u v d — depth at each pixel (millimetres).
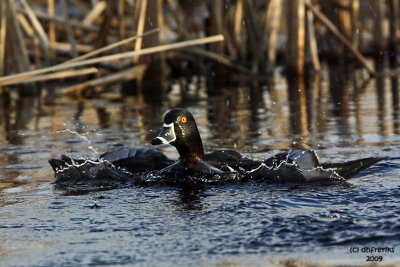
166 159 9164
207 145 11148
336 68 22859
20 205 7422
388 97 16156
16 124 14133
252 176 8227
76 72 15250
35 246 5930
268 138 11633
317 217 6434
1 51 16922
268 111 15000
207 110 15477
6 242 6078
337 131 12055
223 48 21656
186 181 8297
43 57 20328
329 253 5508
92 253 5684
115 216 6805
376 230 5996
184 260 5441
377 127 12203
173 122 8828
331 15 22938
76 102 17625
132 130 12930
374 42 23812
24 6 19328
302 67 20422
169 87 20312
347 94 17078
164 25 22344
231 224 6340
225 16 21828
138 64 19609
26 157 10516
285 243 5773
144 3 16969
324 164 8461
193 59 22078
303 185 7824
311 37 21250
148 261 5441
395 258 5332
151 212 6906
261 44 21844
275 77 21266
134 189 8008
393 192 7328
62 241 6043
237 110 15328
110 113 15406
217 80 21469
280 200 7113
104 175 8578
